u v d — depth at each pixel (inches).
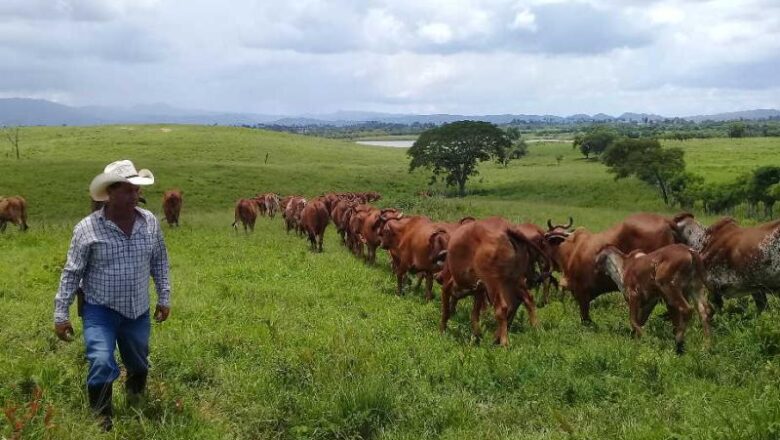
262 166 2696.9
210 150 3563.0
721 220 456.4
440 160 2716.5
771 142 4483.3
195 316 443.5
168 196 1164.5
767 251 418.6
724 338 374.9
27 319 407.8
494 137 2704.2
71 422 238.4
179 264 695.7
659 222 479.5
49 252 738.2
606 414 261.1
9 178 2058.3
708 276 455.5
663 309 486.9
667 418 249.4
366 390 269.7
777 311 424.8
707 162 2999.5
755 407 233.0
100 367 237.5
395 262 626.5
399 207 1459.2
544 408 274.4
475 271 394.3
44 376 288.0
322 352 346.6
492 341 390.3
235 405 278.1
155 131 4495.6
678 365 322.3
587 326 450.0
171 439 238.2
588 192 2539.4
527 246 393.4
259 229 1234.0
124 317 251.8
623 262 423.8
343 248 922.1
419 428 255.9
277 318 444.1
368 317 471.8
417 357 350.9
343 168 3024.1
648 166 2311.8
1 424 239.0
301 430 249.8
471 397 288.5
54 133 4244.6
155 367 315.3
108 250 243.0
